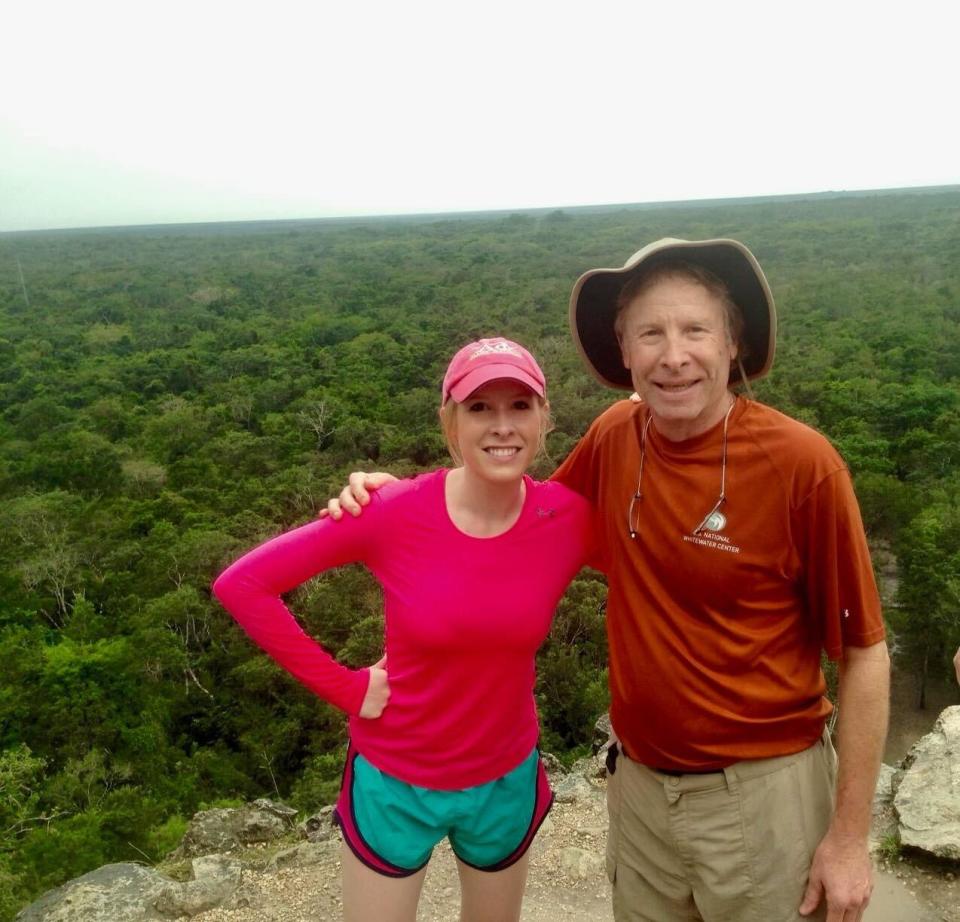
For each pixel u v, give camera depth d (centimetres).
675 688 241
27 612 2467
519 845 285
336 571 2380
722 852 246
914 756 525
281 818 683
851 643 233
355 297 7806
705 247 230
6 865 1159
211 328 6794
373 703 263
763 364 249
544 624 260
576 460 281
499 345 248
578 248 10831
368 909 269
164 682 2188
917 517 2594
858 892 230
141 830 1391
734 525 228
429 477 262
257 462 3547
